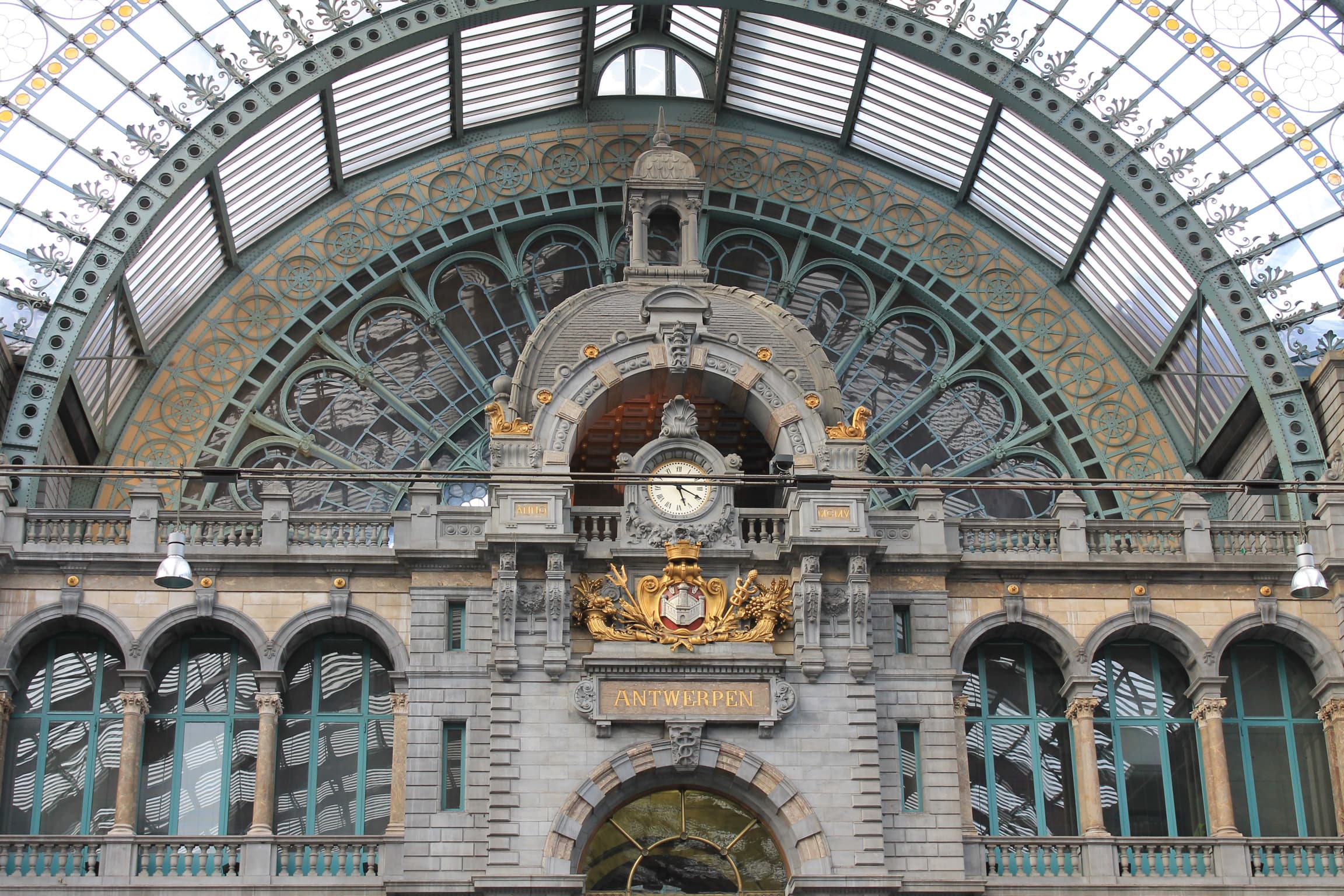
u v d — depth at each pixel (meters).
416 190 57.72
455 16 50.84
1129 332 56.84
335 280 56.44
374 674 46.72
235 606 46.09
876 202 58.31
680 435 47.56
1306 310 51.66
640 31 59.00
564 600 45.56
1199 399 53.44
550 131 58.69
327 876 43.69
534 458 47.06
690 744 44.34
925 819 44.72
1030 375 56.66
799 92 57.34
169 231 52.03
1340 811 45.94
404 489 54.47
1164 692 47.56
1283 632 47.44
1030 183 55.69
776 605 46.06
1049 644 47.41
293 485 54.38
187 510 47.69
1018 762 46.72
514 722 44.56
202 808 45.19
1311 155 52.16
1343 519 47.88
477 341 56.62
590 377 48.12
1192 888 44.62
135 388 54.59
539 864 43.28
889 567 46.94
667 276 50.16
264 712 45.34
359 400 55.56
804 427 47.94
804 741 44.78
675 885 44.19
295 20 50.84
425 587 46.34
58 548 45.81
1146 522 48.06
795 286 57.50
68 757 45.25
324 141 54.94
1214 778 46.00
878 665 46.16
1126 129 52.19
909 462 55.75
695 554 46.16
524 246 57.69
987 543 47.91
